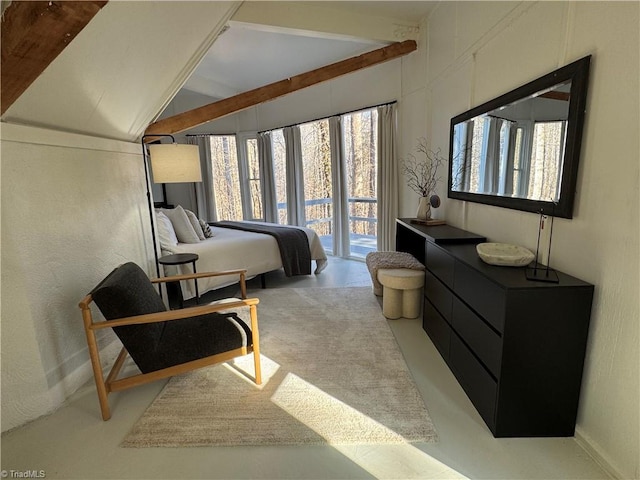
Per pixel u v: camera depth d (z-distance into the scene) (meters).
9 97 1.44
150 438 1.69
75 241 2.19
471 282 1.91
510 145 2.18
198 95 6.51
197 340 1.98
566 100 1.65
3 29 1.17
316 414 1.84
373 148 5.15
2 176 1.71
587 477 1.45
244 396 2.01
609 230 1.44
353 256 5.42
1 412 1.75
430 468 1.50
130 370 2.33
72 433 1.75
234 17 3.20
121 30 1.75
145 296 2.04
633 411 1.35
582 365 1.60
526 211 2.03
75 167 2.20
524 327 1.57
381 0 3.32
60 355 2.02
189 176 3.16
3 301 1.73
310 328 2.91
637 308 1.32
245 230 4.46
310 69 5.18
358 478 1.46
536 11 1.93
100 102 2.18
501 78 2.33
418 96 3.96
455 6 3.03
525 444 1.63
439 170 3.54
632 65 1.31
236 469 1.52
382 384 2.11
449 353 2.28
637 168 1.30
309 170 6.08
